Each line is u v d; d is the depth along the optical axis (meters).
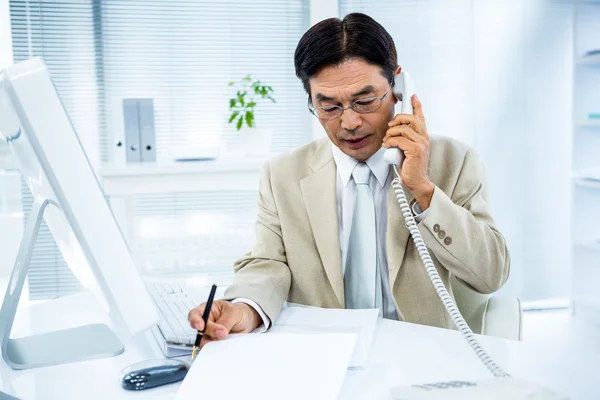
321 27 1.15
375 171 1.28
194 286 1.38
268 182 1.41
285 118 3.45
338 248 1.27
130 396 0.78
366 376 0.83
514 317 1.19
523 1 3.21
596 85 3.03
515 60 3.25
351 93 1.14
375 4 3.21
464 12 3.21
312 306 1.20
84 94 3.27
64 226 0.80
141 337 1.03
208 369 0.81
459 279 1.26
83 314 1.16
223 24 3.33
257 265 1.29
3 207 2.93
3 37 3.08
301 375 0.78
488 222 1.26
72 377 0.85
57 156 0.69
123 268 0.74
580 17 2.99
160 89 3.33
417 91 3.25
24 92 0.66
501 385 0.69
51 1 3.19
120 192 2.62
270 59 3.39
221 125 3.40
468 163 1.31
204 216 3.42
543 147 3.30
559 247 3.35
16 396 0.79
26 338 1.01
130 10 3.25
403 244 1.24
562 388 0.76
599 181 2.85
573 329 2.96
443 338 0.98
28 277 3.26
